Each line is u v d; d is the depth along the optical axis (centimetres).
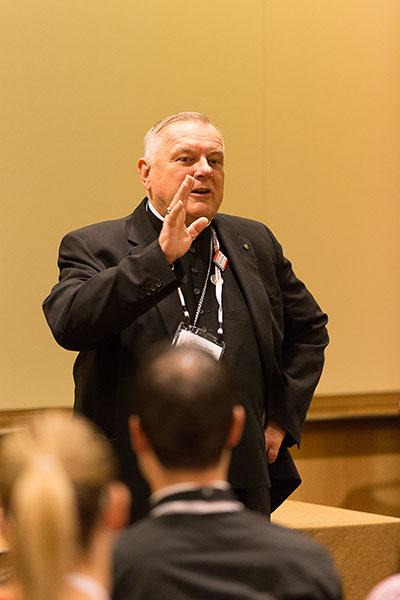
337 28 733
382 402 736
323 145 726
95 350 378
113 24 654
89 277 377
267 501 385
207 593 192
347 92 736
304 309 433
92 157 645
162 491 208
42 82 629
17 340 617
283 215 710
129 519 353
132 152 658
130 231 397
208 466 209
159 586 192
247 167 697
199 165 385
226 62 693
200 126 393
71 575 169
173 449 206
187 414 205
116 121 653
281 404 409
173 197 387
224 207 688
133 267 348
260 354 390
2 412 609
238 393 376
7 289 616
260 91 704
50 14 633
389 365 742
